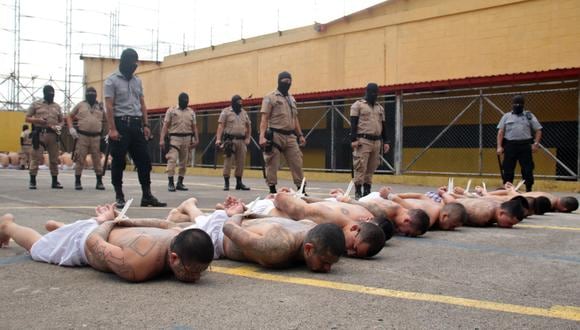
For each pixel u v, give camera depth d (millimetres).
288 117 8914
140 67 29906
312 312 2852
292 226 3965
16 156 25344
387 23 18625
